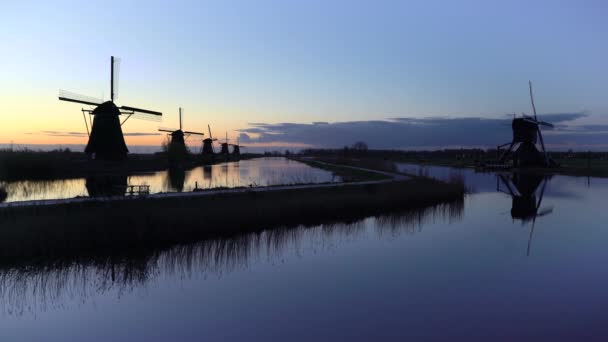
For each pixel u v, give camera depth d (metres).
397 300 8.89
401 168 59.72
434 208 22.31
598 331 7.44
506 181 40.56
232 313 8.28
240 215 15.92
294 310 8.35
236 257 12.32
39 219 13.22
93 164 40.78
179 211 15.24
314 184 26.84
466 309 8.45
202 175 42.62
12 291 9.58
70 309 8.57
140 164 50.03
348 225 17.41
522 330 7.48
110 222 13.35
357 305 8.69
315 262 11.86
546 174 50.94
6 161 33.25
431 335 7.26
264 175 43.47
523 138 60.94
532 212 21.39
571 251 13.04
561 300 8.92
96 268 11.22
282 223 17.11
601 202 25.36
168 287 9.84
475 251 13.13
